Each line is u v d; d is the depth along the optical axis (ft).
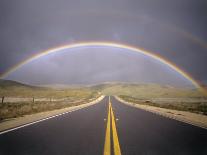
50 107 107.24
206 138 38.19
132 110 107.04
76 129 46.65
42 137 37.40
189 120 64.69
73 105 142.72
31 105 105.60
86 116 75.87
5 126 47.93
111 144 32.27
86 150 28.63
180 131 45.65
